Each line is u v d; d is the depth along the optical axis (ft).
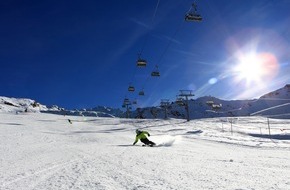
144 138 59.72
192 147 57.67
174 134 126.62
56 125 188.75
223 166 26.84
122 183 18.51
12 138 75.10
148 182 18.71
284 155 40.57
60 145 58.29
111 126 200.03
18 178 21.20
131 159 32.63
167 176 21.02
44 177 21.44
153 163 28.89
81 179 20.21
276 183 18.04
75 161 31.45
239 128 168.86
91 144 63.16
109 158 33.81
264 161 31.45
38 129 140.36
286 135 126.41
